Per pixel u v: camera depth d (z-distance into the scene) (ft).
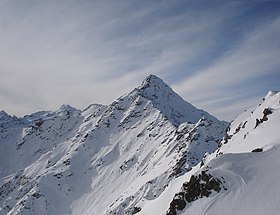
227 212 173.88
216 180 193.98
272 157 201.98
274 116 279.90
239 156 210.18
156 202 279.69
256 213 163.63
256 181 184.44
